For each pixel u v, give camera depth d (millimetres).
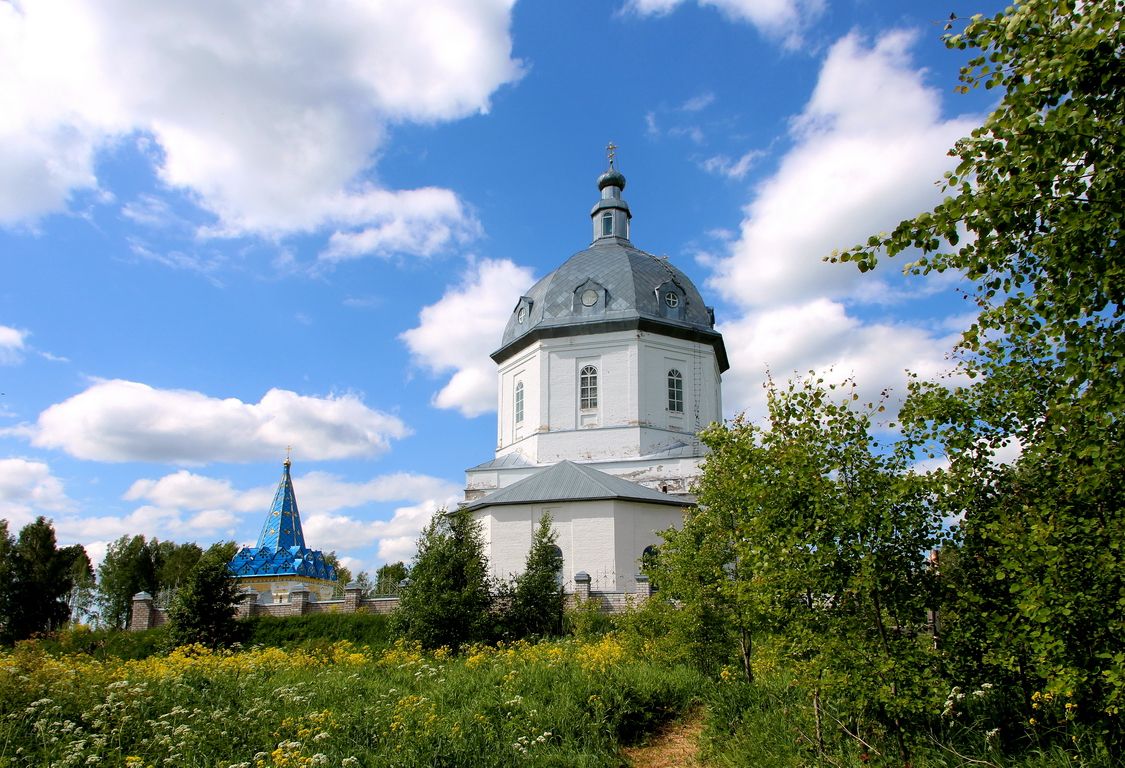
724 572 15656
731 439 12141
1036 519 7945
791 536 8734
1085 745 8273
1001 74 6375
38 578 42281
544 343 43062
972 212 6566
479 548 25891
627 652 17406
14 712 10719
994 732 8719
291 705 12734
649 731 13516
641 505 34844
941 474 8898
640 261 45500
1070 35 5766
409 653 20453
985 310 8219
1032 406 8859
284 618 32875
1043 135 6008
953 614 9273
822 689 9008
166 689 13086
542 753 11328
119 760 9570
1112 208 6039
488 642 24281
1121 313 6684
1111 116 6102
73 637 32125
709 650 16156
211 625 29734
